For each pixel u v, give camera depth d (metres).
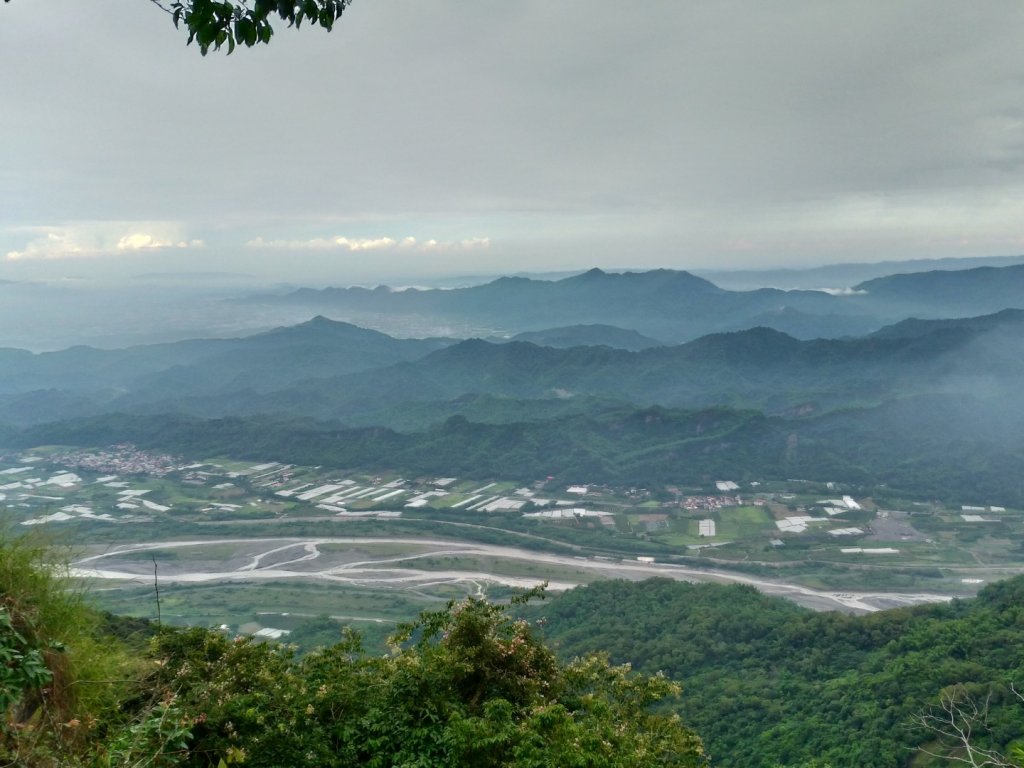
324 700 6.98
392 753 6.68
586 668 8.50
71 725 5.68
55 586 6.79
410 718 6.98
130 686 6.86
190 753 6.06
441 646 7.94
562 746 6.18
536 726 6.57
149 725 5.63
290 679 7.18
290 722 6.46
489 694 7.77
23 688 5.26
